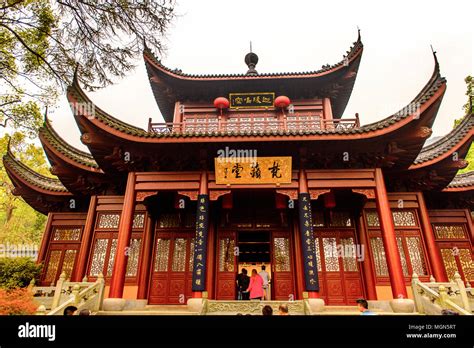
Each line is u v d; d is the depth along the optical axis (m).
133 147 14.95
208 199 14.95
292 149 14.99
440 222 18.36
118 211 17.66
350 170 15.08
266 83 20.53
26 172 19.52
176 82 20.61
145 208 17.75
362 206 16.58
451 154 15.98
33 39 10.74
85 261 16.61
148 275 16.33
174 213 17.83
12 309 10.45
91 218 17.45
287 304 12.59
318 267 16.33
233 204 17.70
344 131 14.00
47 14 10.43
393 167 16.31
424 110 13.34
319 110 20.53
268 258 25.53
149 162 15.70
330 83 20.55
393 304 12.71
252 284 14.27
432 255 15.93
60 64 10.62
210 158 15.31
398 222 16.97
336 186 14.79
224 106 20.09
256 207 17.81
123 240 14.06
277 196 15.35
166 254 16.88
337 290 15.84
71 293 11.95
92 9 9.32
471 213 19.39
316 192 14.81
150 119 16.14
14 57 11.06
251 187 14.89
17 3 10.27
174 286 16.19
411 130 14.02
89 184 18.00
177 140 14.31
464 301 11.34
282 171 14.90
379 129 13.89
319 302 12.75
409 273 15.86
